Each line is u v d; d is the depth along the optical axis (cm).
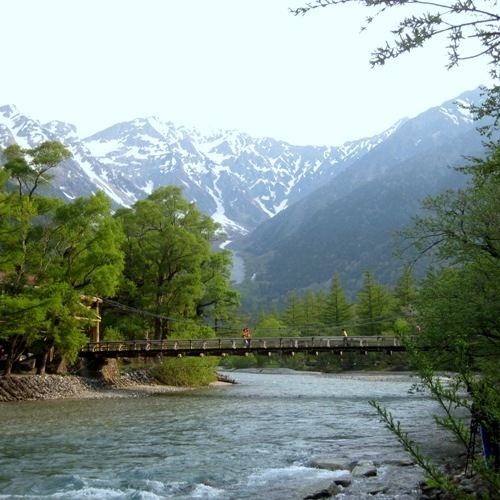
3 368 3731
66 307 3266
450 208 1482
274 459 1459
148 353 4031
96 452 1543
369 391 4188
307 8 488
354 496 1043
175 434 1889
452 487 519
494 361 1226
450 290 1444
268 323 9375
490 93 818
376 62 495
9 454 1505
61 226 3481
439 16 474
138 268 5188
